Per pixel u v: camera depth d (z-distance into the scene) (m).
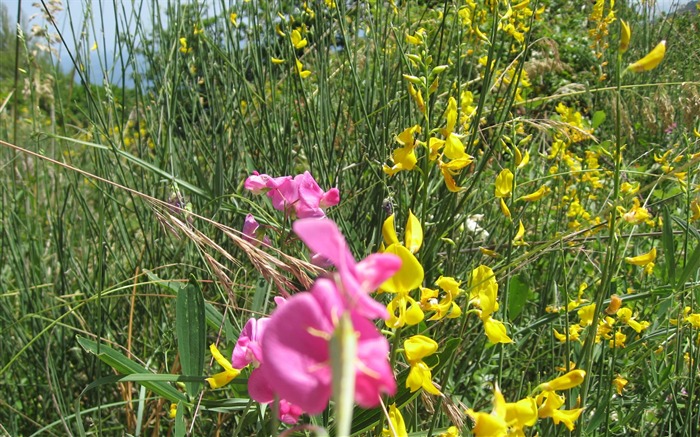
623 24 0.36
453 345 0.38
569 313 0.62
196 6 1.00
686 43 1.34
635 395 0.65
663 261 0.78
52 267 0.92
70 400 0.70
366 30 0.92
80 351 0.75
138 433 0.57
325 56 0.91
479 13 0.85
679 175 0.55
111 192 0.85
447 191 0.73
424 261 0.55
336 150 0.92
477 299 0.37
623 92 1.18
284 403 0.33
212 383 0.35
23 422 0.75
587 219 0.91
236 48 0.94
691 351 0.57
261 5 0.98
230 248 0.75
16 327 0.78
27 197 0.99
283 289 0.37
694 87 0.70
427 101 0.47
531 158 1.06
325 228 0.17
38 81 0.98
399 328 0.33
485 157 0.63
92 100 0.79
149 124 0.95
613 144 0.94
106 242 0.80
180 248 0.76
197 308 0.44
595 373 0.63
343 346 0.14
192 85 0.99
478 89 1.00
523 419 0.31
